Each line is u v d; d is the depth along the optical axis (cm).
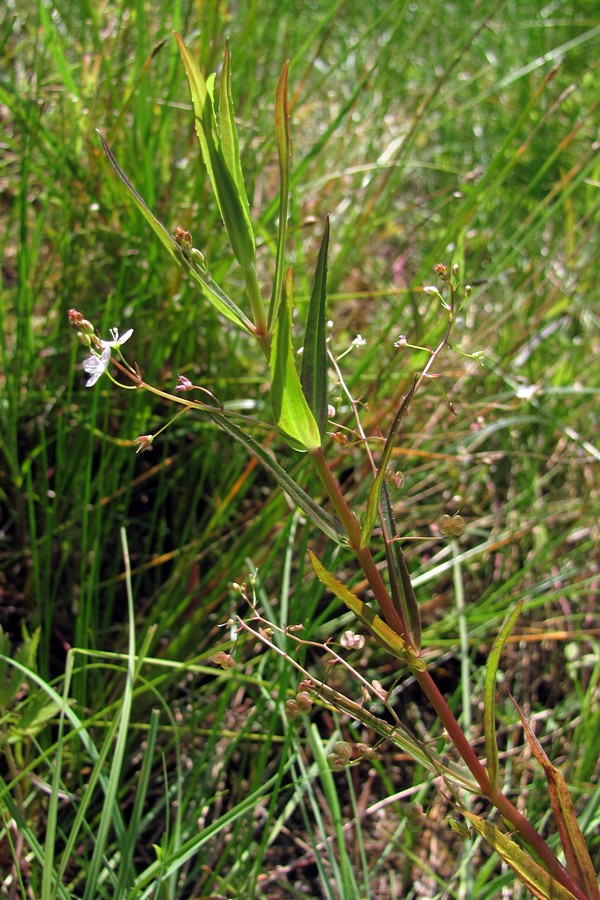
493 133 63
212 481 40
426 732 35
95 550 33
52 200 43
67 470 36
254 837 32
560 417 45
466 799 31
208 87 18
